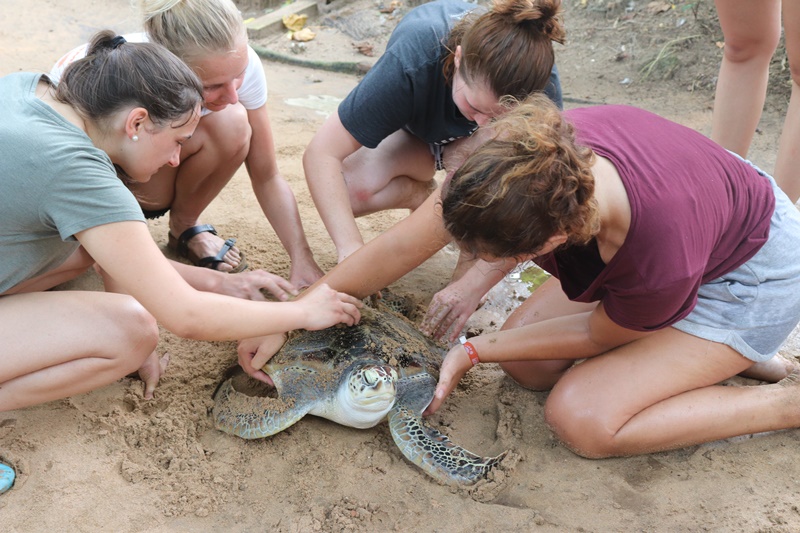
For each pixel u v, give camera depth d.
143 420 2.29
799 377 2.27
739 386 2.35
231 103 2.34
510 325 2.57
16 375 2.03
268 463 2.20
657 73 4.97
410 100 2.45
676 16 5.30
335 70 5.55
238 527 1.99
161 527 1.96
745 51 2.93
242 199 3.73
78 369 2.10
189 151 2.71
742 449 2.25
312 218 3.56
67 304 2.07
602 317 2.09
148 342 2.20
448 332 2.75
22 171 1.72
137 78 1.73
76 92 1.77
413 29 2.44
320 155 2.60
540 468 2.20
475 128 2.64
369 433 2.35
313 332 2.43
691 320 2.14
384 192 3.02
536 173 1.49
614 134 1.88
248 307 2.04
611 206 1.75
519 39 2.00
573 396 2.18
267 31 6.04
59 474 2.07
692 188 1.82
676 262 1.76
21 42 5.66
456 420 2.43
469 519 2.02
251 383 2.60
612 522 2.00
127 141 1.80
